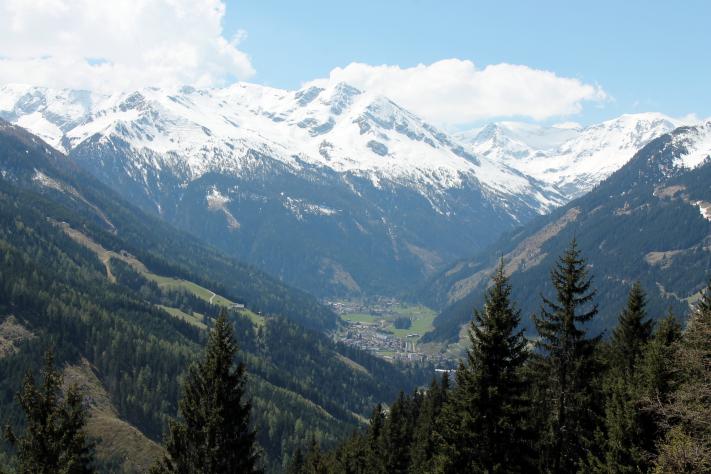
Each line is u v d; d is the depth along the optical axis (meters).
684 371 48.34
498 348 46.28
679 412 43.66
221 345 46.03
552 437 52.66
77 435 45.25
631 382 58.19
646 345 64.50
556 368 52.62
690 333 46.84
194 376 46.59
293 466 126.69
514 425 46.25
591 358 51.91
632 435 49.81
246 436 45.81
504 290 47.84
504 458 45.62
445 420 48.69
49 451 43.94
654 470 42.34
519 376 46.75
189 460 45.25
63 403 46.38
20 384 169.75
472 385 46.19
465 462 46.66
